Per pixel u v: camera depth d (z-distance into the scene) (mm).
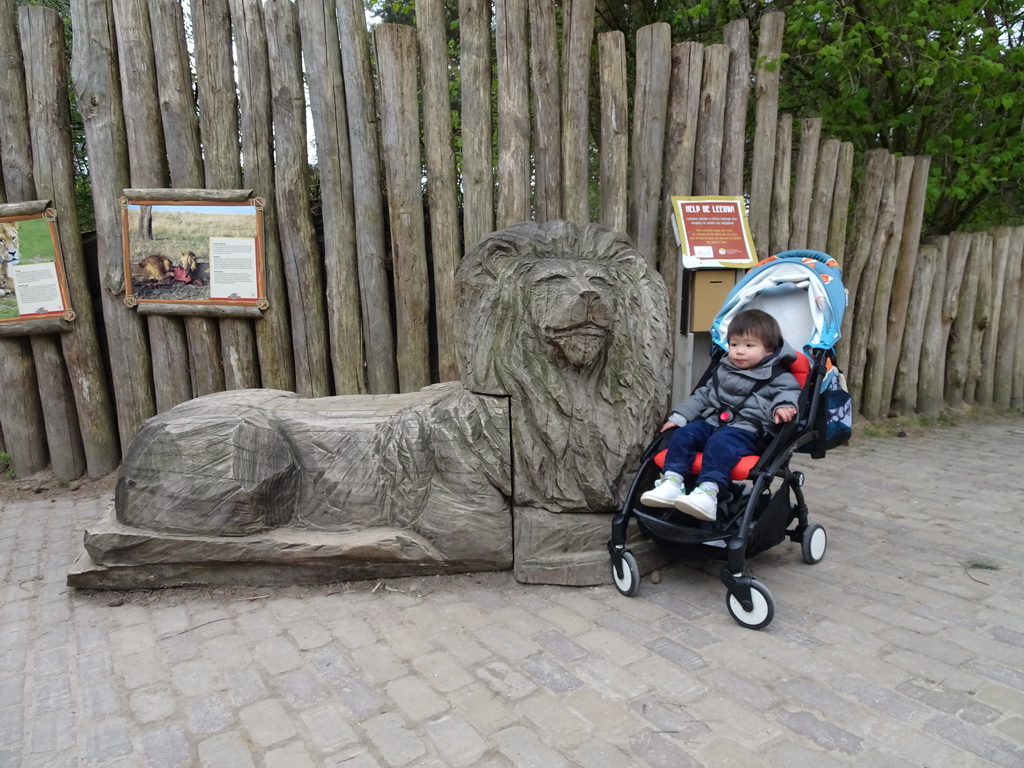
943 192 6703
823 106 7195
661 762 1893
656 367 3086
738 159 5234
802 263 3295
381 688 2305
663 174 5199
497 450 3023
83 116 4695
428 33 4820
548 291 2893
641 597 2955
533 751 1956
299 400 3512
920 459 5168
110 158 4723
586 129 5020
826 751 1917
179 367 4941
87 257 5105
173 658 2547
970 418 6547
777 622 2693
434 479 3129
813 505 4141
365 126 4848
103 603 3041
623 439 3008
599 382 3020
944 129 7348
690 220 4961
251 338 4977
